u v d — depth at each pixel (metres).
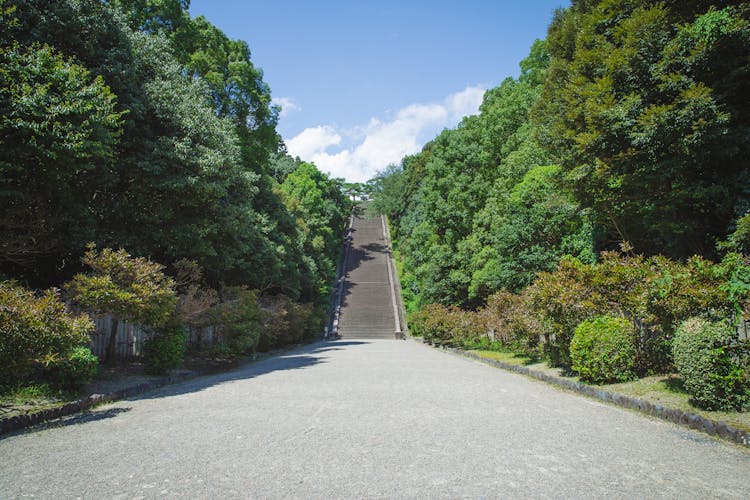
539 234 16.62
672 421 5.33
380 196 64.44
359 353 17.39
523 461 3.79
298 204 34.00
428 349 20.47
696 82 9.66
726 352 5.29
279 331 20.56
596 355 7.36
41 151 7.57
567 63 15.09
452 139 29.39
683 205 10.64
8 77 7.48
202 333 15.27
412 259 32.88
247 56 23.78
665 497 3.05
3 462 3.97
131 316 8.84
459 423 5.14
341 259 48.91
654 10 9.92
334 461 3.80
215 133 13.02
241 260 17.00
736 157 9.72
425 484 3.27
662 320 6.76
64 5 9.57
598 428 4.96
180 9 19.02
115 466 3.76
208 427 5.05
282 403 6.46
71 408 6.34
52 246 10.09
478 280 20.97
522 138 24.30
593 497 3.04
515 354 13.49
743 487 3.25
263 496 3.06
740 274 6.20
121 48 11.39
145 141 11.48
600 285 7.67
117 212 12.05
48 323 6.02
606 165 10.80
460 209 26.70
